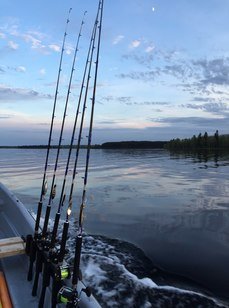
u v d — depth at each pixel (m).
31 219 4.29
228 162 26.36
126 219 7.52
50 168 21.33
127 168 21.12
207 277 4.43
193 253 5.33
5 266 3.61
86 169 2.71
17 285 3.23
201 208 8.78
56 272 2.60
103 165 23.61
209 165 23.28
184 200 9.93
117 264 4.66
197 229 6.75
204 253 5.35
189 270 4.67
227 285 4.20
